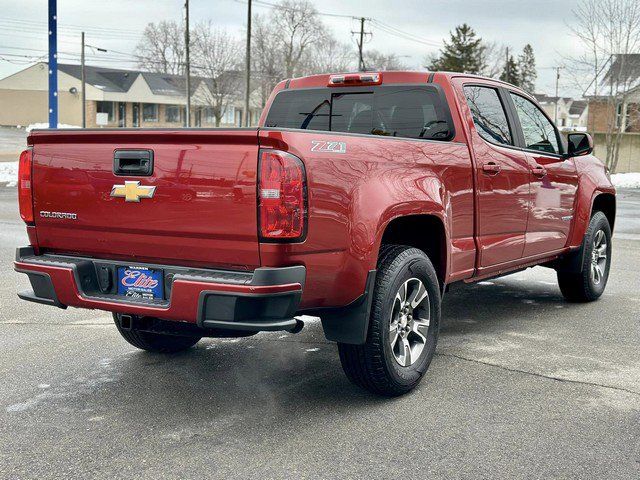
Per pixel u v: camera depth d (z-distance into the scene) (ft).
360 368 13.53
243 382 15.07
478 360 16.56
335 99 18.31
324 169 12.13
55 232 13.79
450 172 15.55
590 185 22.16
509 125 18.74
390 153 13.80
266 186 11.41
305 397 14.16
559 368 15.97
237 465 11.14
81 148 13.17
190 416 13.15
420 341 14.66
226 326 11.51
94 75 252.62
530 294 24.48
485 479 10.68
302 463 11.19
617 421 12.91
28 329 19.31
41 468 11.05
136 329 13.56
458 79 17.10
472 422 12.85
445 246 15.35
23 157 13.94
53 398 14.06
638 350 17.46
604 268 23.35
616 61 114.01
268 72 237.86
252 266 11.77
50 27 69.00
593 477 10.75
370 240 12.87
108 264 13.30
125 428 12.59
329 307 12.85
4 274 26.84
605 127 139.13
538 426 12.67
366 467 11.07
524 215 18.79
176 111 260.62
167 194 12.25
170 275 12.58
